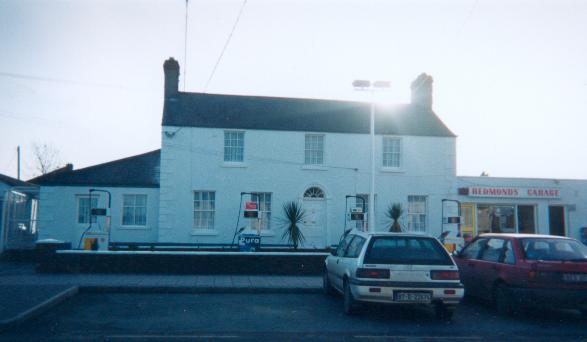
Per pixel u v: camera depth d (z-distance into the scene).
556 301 9.52
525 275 9.74
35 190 23.36
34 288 11.90
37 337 7.90
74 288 12.11
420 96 26.94
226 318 9.69
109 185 22.98
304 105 25.64
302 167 23.50
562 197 26.81
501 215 26.52
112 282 13.29
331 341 7.98
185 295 12.45
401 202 24.12
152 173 23.86
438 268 9.49
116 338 7.91
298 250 21.30
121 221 22.91
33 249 20.80
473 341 8.15
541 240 10.52
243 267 15.59
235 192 22.97
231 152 23.36
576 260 9.95
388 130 24.44
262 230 23.05
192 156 22.80
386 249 9.70
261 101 25.38
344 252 11.16
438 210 24.42
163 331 8.48
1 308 9.42
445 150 24.83
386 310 10.81
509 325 9.47
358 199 23.80
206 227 22.77
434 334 8.63
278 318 9.78
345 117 25.00
